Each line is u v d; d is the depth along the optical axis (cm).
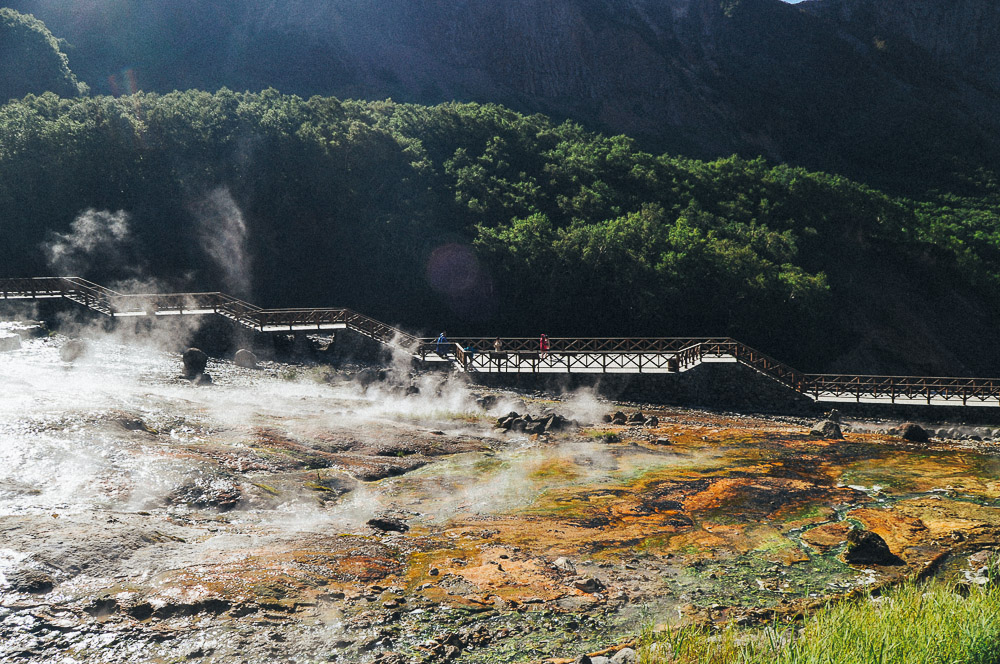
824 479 1567
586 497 1326
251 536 991
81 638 676
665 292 5044
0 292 3359
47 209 5259
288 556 900
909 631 639
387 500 1273
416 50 17500
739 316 5047
